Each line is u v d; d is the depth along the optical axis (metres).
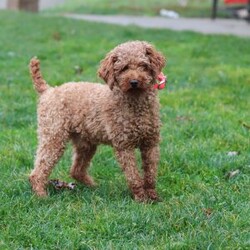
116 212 6.12
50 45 15.64
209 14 25.88
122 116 6.38
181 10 27.33
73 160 7.24
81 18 23.12
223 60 13.75
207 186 6.89
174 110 9.58
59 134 6.72
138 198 6.49
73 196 6.68
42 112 6.79
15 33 17.45
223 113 9.48
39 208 6.28
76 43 15.95
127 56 6.27
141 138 6.46
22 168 7.48
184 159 7.60
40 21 20.11
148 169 6.60
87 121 6.63
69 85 6.85
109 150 7.94
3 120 9.35
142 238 5.61
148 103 6.37
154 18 24.27
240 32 19.47
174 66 13.07
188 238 5.50
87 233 5.77
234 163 7.42
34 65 6.96
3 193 6.66
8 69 12.78
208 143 8.12
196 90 10.95
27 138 8.51
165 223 5.84
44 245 5.58
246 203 6.28
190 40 16.59
